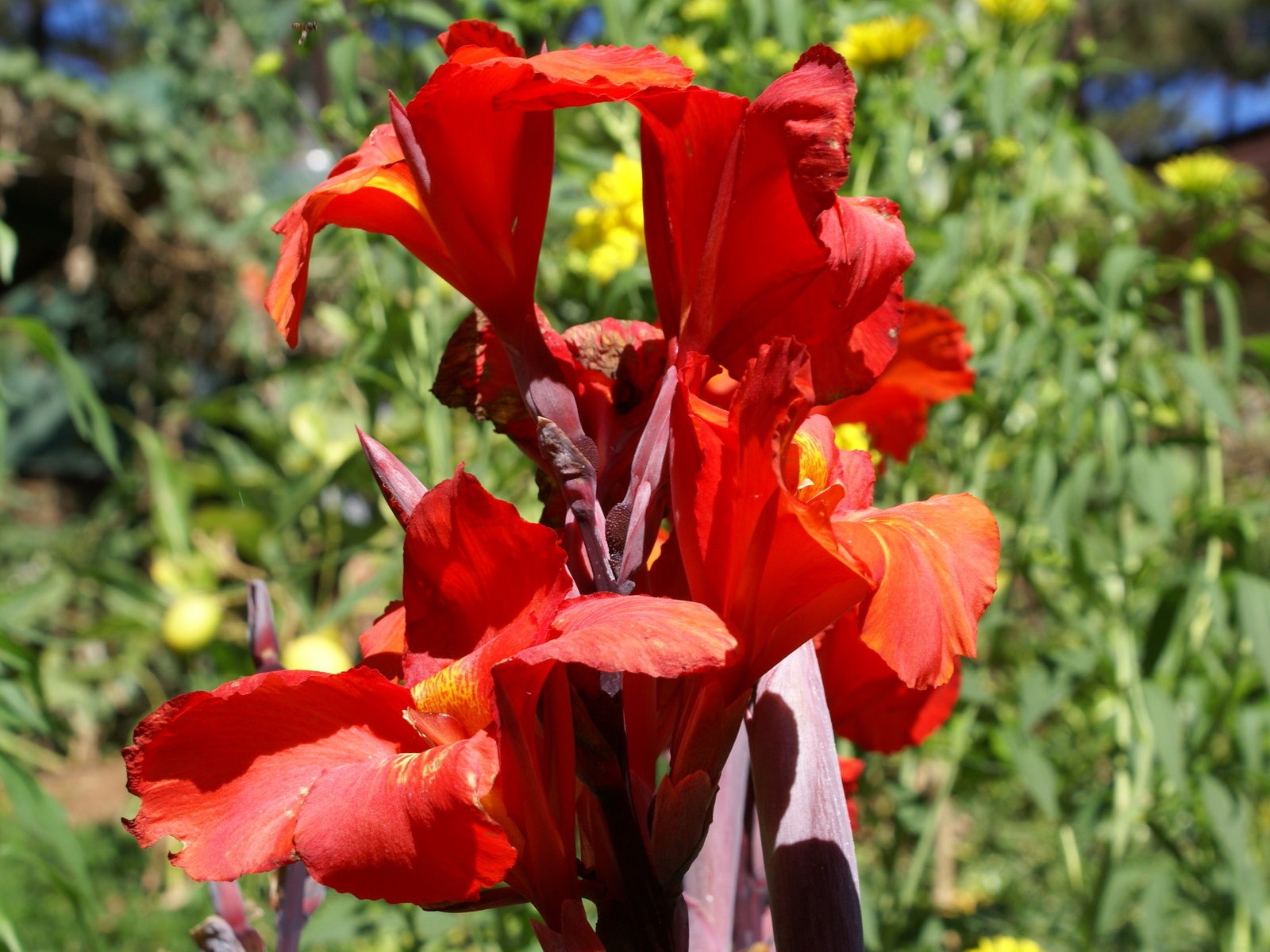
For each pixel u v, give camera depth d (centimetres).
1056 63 106
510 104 33
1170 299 173
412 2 93
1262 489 163
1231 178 101
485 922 74
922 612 34
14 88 258
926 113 96
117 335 302
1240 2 698
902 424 51
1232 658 98
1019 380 90
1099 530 108
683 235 35
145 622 160
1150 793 102
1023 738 89
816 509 32
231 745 32
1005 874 144
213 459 223
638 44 92
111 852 195
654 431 34
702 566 34
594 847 34
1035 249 144
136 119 256
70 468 370
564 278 92
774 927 36
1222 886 94
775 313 35
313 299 196
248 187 263
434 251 36
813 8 101
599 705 33
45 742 271
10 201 309
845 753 69
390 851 30
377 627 39
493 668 31
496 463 90
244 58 269
